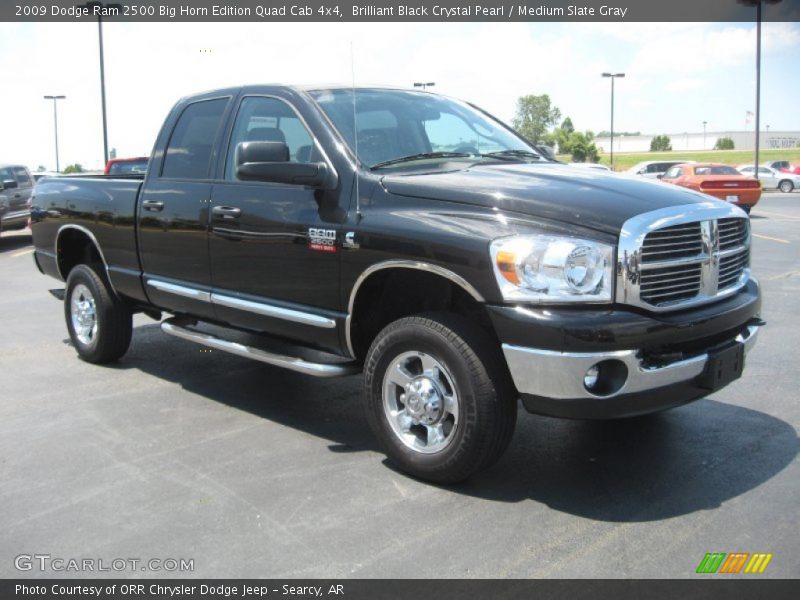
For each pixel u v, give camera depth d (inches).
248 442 176.2
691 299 142.9
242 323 190.2
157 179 210.8
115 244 224.1
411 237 146.7
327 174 165.2
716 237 147.5
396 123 182.2
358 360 169.0
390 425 156.1
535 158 193.2
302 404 204.8
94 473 159.0
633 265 132.6
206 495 147.9
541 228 136.5
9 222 645.3
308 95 179.6
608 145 5497.1
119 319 237.1
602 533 130.6
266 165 160.4
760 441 171.9
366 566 121.3
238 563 122.8
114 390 217.9
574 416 133.7
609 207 138.0
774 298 345.1
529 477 154.4
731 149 4712.1
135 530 134.2
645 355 134.2
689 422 185.2
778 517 135.3
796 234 637.3
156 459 166.2
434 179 155.5
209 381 226.2
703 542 127.0
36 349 268.8
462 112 202.8
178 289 203.3
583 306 132.6
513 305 134.4
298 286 171.2
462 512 139.3
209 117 201.6
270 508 141.9
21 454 169.8
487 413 139.8
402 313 167.2
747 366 233.3
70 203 241.1
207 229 191.5
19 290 409.4
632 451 167.3
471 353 140.1
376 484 152.1
